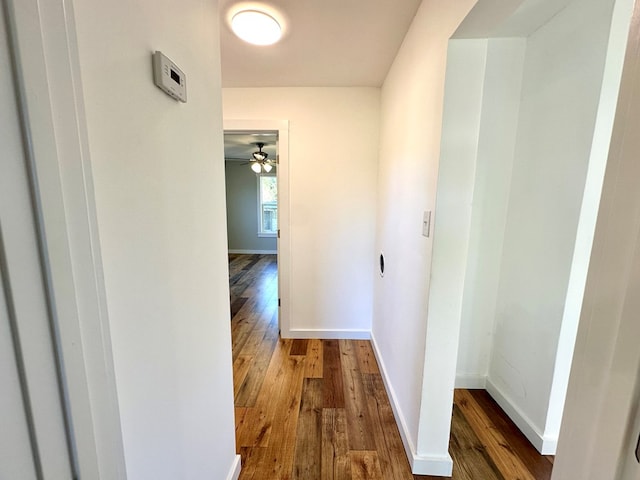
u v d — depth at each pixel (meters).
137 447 0.68
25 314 0.36
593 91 1.20
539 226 1.50
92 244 0.50
